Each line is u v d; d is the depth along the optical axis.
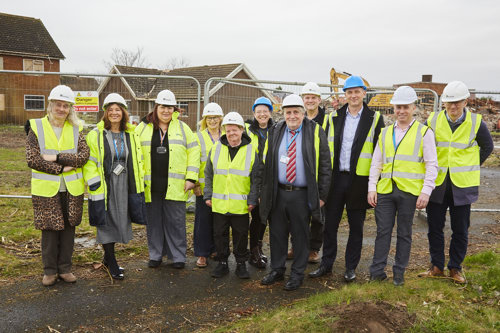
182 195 4.82
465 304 3.76
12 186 9.38
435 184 4.25
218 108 5.22
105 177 4.31
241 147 4.55
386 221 4.17
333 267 4.99
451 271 4.39
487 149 4.29
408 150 4.05
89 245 5.39
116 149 4.36
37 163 3.88
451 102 4.17
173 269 4.81
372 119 4.39
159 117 4.77
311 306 3.63
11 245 5.21
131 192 4.43
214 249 5.05
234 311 3.78
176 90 8.14
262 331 3.26
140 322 3.55
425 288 4.04
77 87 8.40
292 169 4.22
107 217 4.36
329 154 4.26
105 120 4.36
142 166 4.53
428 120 4.48
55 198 4.00
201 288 4.30
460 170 4.20
